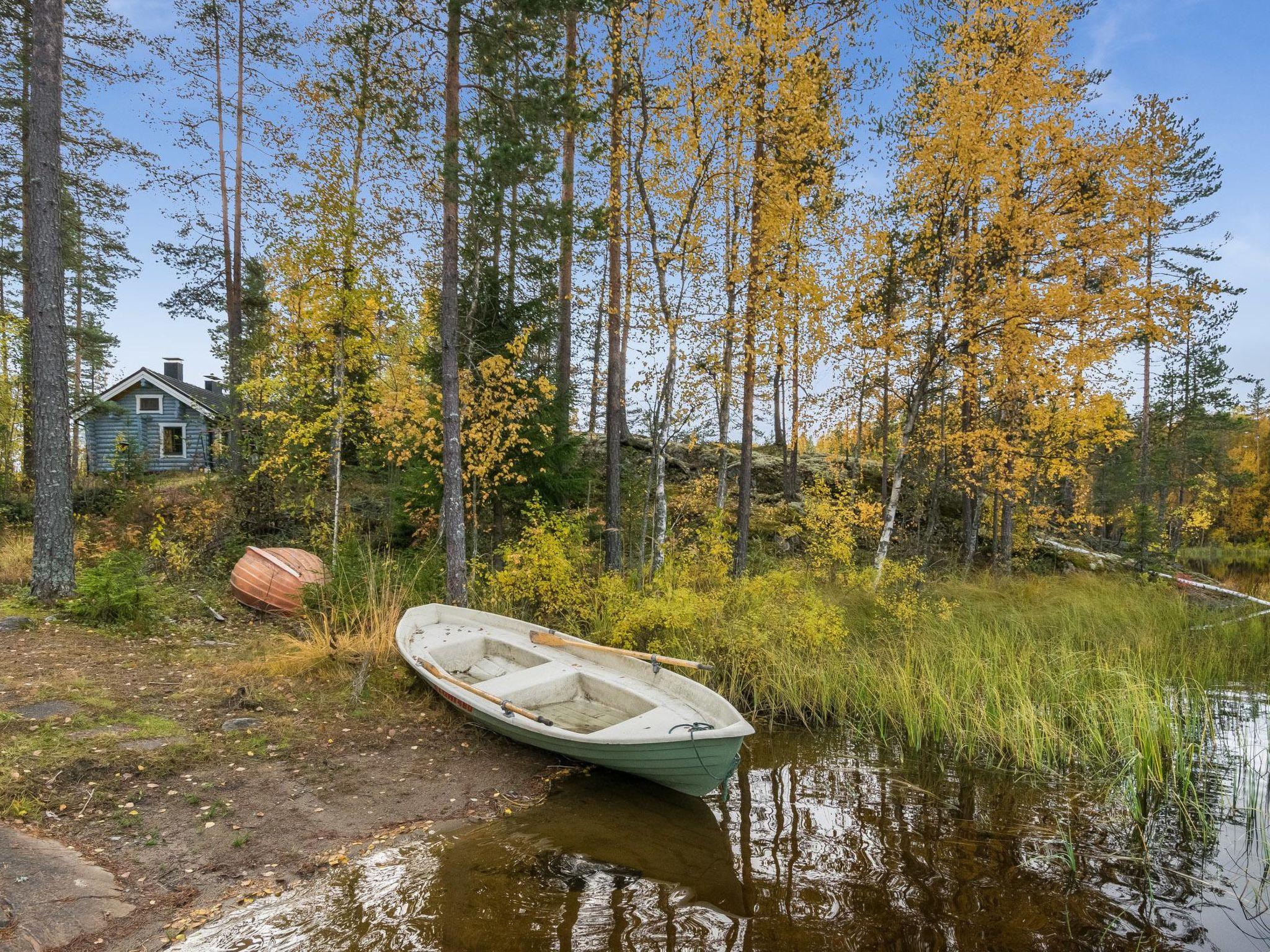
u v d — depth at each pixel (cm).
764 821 488
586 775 557
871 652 849
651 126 963
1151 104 1120
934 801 524
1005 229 1041
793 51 919
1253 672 860
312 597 866
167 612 841
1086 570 1742
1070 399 1210
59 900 333
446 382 881
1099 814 503
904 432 1140
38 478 825
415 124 882
